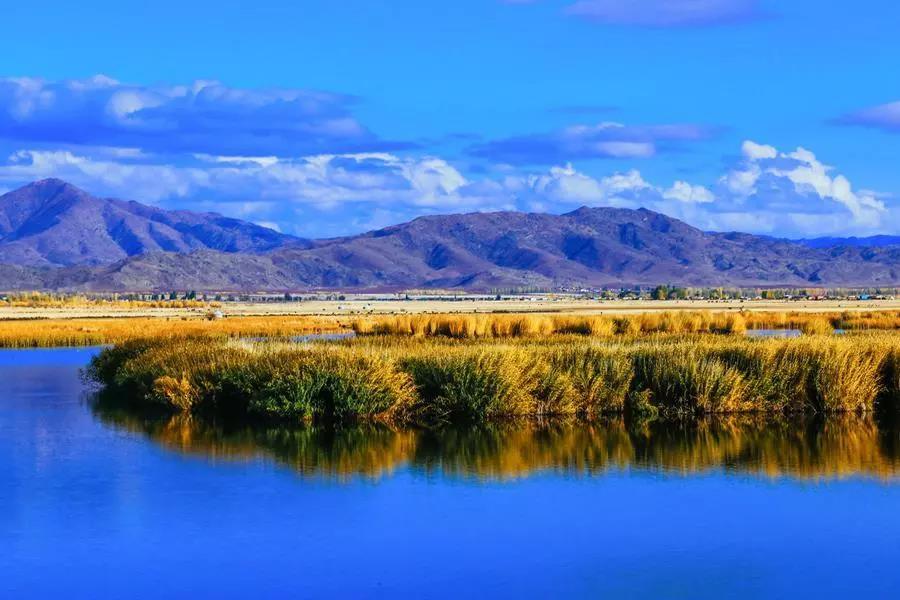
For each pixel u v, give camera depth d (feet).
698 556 67.41
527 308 519.60
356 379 114.32
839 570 64.80
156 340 168.35
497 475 89.20
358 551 68.39
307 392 115.34
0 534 71.97
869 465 92.48
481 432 109.09
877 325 274.36
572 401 117.91
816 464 92.89
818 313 353.31
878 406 123.44
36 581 63.31
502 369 116.88
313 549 68.90
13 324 329.93
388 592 61.36
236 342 150.92
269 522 74.74
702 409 118.52
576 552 68.08
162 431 111.14
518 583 62.75
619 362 121.39
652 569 64.95
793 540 70.38
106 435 108.99
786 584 62.49
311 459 95.66
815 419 116.67
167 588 62.18
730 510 77.51
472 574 64.18
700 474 89.30
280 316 410.31
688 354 123.75
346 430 110.32
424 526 73.72
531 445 102.01
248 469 91.40
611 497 81.51
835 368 120.47
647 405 117.08
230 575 64.13
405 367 120.47
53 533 72.28
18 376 175.83
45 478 88.12
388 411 114.93
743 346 128.26
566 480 87.35
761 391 120.37
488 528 73.31
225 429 112.16
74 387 157.89
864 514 76.28
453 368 116.88
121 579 63.57
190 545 69.67
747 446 101.50
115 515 76.64
